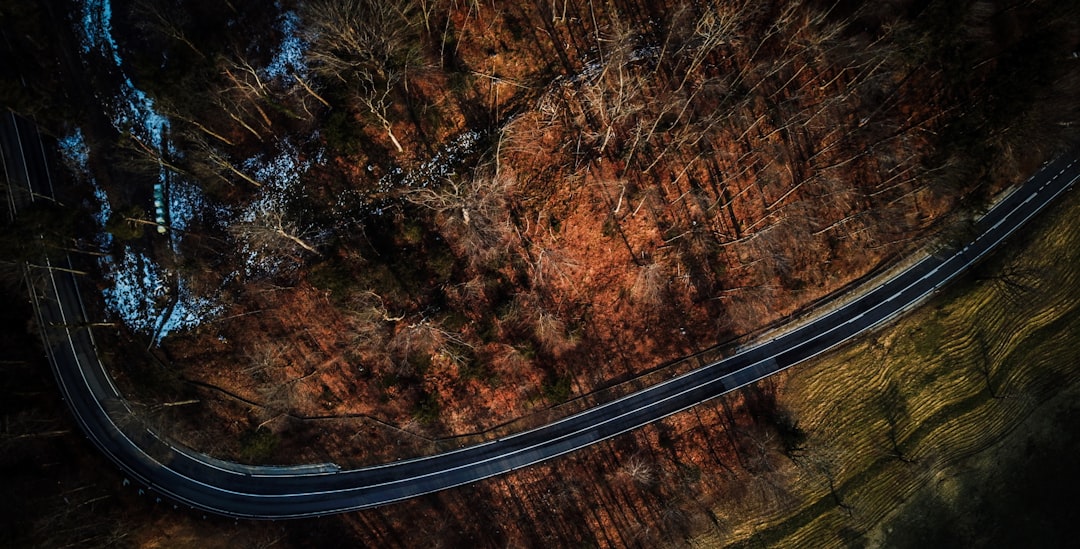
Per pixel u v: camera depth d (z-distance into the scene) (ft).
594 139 159.02
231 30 157.38
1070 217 168.25
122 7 161.68
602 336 168.86
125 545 167.73
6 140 168.45
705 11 156.04
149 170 163.73
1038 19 144.56
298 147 160.97
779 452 170.71
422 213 160.25
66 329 169.58
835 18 155.63
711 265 165.27
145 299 166.61
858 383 171.53
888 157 161.07
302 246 156.15
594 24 157.07
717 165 160.97
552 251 162.61
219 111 156.66
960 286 168.96
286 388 168.14
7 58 164.66
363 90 152.56
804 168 162.30
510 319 164.35
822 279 167.94
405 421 171.12
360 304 159.94
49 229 146.41
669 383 171.73
